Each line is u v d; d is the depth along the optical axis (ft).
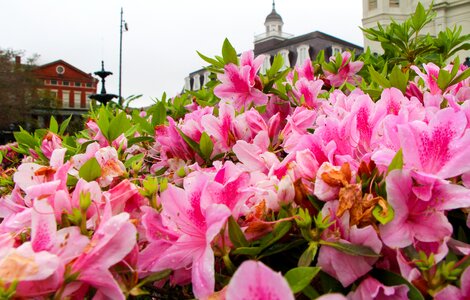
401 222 3.18
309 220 3.19
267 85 7.04
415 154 3.36
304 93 7.06
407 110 4.43
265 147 5.27
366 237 3.09
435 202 3.21
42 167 4.08
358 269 3.11
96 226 3.45
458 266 3.04
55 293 2.80
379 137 4.10
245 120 5.59
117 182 4.73
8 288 2.58
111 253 2.91
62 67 236.63
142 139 7.04
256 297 2.27
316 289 3.45
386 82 6.57
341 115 4.85
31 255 2.70
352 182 3.37
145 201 3.83
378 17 128.77
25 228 3.53
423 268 2.92
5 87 141.69
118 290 2.85
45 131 8.57
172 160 6.02
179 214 3.36
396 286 2.94
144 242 3.73
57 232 3.07
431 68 6.41
